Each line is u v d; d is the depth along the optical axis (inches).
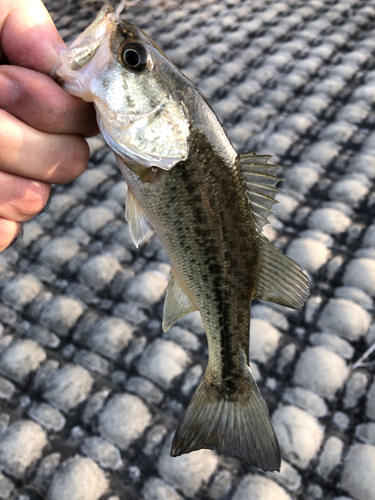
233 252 5.8
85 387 8.7
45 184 5.9
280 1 18.7
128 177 5.8
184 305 6.6
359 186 11.6
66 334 9.5
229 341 6.4
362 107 13.7
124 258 10.9
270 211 5.8
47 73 5.5
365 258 10.3
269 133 13.7
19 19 5.4
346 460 7.7
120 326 9.5
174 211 5.7
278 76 15.3
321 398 8.4
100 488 7.5
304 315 9.6
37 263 10.9
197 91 5.5
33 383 8.8
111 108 5.2
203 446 6.2
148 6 18.9
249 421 6.3
